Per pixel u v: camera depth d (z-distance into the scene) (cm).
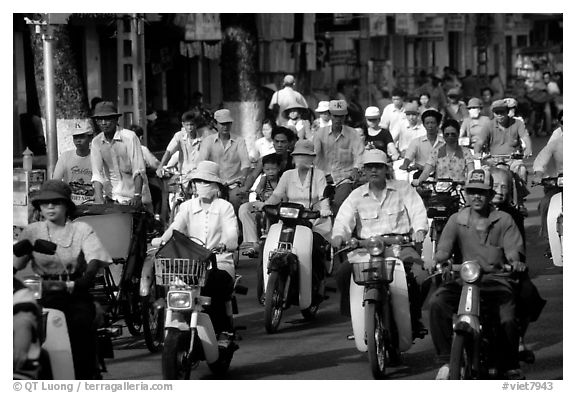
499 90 5906
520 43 7425
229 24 3325
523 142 2031
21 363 884
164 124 3528
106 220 1309
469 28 6075
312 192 1537
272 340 1365
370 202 1255
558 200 1659
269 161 1703
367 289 1142
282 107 2967
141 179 1591
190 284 1095
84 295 1009
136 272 1331
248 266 1953
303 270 1441
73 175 1611
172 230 1209
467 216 1092
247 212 1736
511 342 1041
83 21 2697
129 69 2619
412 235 1258
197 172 1227
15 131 3088
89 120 2411
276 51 3972
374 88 4900
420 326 1216
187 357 1085
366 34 4666
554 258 1677
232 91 3347
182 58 3966
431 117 1858
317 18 4494
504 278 1057
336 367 1209
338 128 1831
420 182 1664
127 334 1412
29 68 3159
